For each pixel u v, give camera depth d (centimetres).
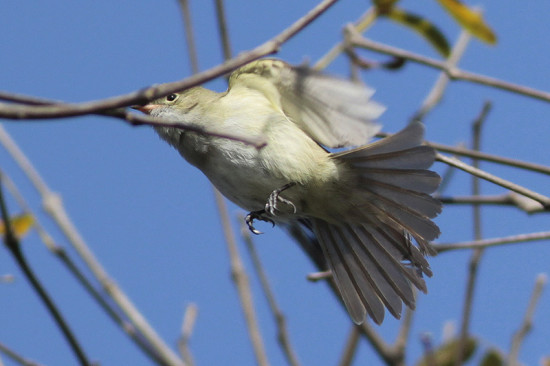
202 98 830
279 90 796
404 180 743
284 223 852
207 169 815
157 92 474
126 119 477
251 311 875
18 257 750
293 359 881
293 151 772
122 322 861
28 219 841
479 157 838
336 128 755
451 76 906
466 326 870
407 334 890
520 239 830
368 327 890
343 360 903
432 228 746
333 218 811
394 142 732
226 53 929
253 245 922
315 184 774
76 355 766
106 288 895
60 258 856
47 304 758
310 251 868
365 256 815
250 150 780
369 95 686
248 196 805
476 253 881
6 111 446
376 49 937
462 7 884
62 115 454
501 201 870
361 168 755
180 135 829
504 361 910
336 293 918
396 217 759
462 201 872
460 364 863
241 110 795
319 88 730
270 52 512
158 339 862
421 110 936
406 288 798
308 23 531
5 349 827
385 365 879
